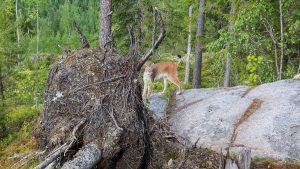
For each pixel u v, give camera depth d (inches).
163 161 237.0
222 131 259.4
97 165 186.7
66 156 189.3
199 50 642.2
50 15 1989.4
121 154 192.5
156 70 328.5
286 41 397.7
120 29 546.9
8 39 644.1
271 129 246.4
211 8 556.4
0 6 858.8
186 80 808.9
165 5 673.6
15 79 471.5
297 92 283.6
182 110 298.4
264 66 404.2
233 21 461.1
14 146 304.8
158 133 247.4
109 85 199.6
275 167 227.5
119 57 209.6
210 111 283.4
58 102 199.3
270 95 289.0
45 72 430.3
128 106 195.2
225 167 210.7
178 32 682.8
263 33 438.9
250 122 260.2
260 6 387.9
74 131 187.5
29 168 231.1
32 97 420.2
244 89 316.8
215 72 673.6
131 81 201.6
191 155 241.9
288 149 230.7
